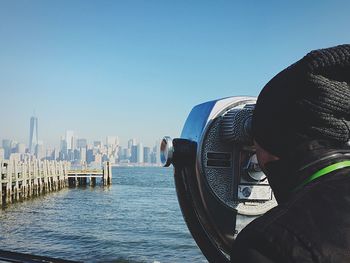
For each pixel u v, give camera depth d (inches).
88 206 1462.8
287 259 42.6
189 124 100.7
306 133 50.0
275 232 44.3
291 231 43.6
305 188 47.9
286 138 51.9
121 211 1334.9
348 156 49.9
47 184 1913.1
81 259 641.0
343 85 48.8
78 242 794.2
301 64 50.2
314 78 48.4
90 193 2044.8
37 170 1750.7
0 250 121.4
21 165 1549.0
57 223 1047.0
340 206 44.4
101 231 930.7
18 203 1456.7
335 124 48.3
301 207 45.4
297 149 51.0
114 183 2974.9
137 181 3324.3
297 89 49.9
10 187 1371.8
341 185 46.3
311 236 42.8
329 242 42.2
